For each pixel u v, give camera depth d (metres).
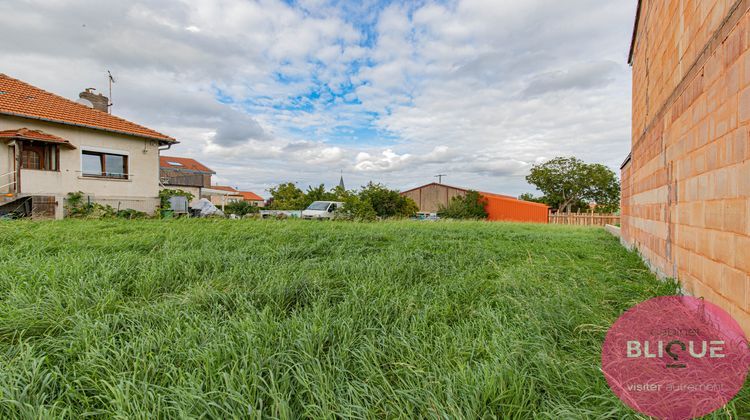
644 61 4.94
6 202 9.41
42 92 11.96
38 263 3.32
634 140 5.73
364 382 1.53
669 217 3.36
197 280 3.18
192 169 29.98
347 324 2.09
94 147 11.80
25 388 1.39
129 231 6.15
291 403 1.42
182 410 1.29
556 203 32.09
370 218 13.80
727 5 2.09
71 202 10.95
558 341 1.97
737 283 1.92
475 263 4.27
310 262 3.96
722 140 2.14
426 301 2.68
